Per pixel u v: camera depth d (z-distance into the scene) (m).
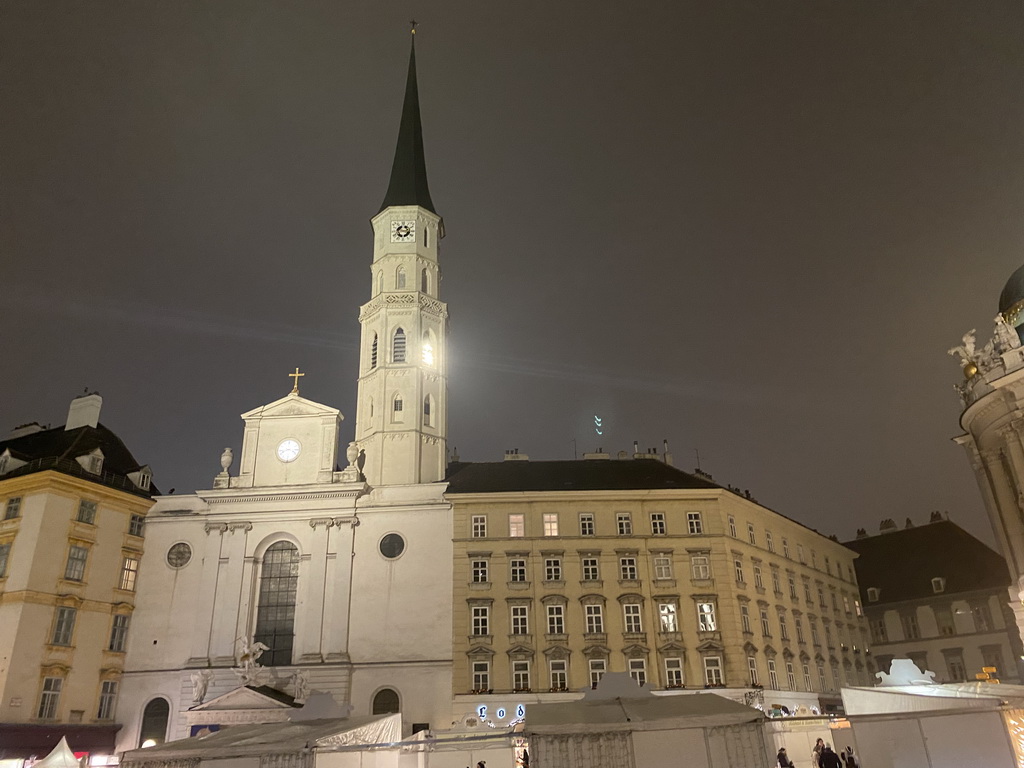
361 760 29.62
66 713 53.53
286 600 61.38
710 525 62.06
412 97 91.19
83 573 57.12
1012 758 23.12
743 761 23.58
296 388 68.19
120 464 66.38
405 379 71.19
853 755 34.47
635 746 23.62
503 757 38.97
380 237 79.50
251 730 30.20
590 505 62.41
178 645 59.41
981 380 46.88
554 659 56.88
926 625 80.31
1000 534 47.66
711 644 57.50
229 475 65.50
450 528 61.78
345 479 64.44
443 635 58.31
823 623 73.69
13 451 60.38
